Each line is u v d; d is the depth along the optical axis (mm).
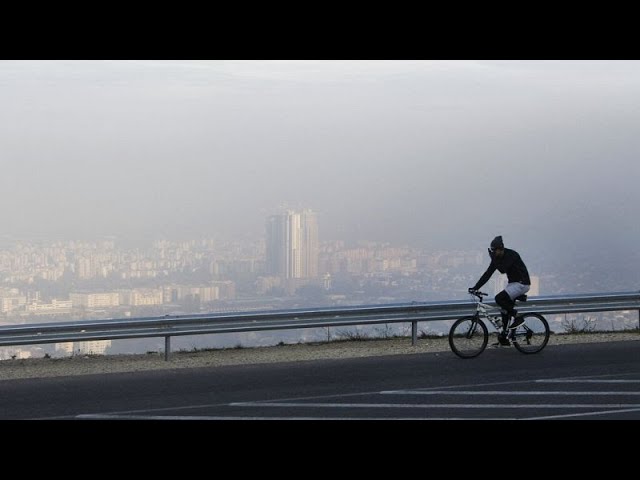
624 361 32500
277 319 34594
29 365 33531
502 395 26188
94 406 25219
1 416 23969
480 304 34375
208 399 26109
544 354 34438
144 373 31172
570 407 24453
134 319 32969
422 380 28891
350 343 38469
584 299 37781
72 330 32281
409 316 36188
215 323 34062
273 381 29062
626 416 23344
